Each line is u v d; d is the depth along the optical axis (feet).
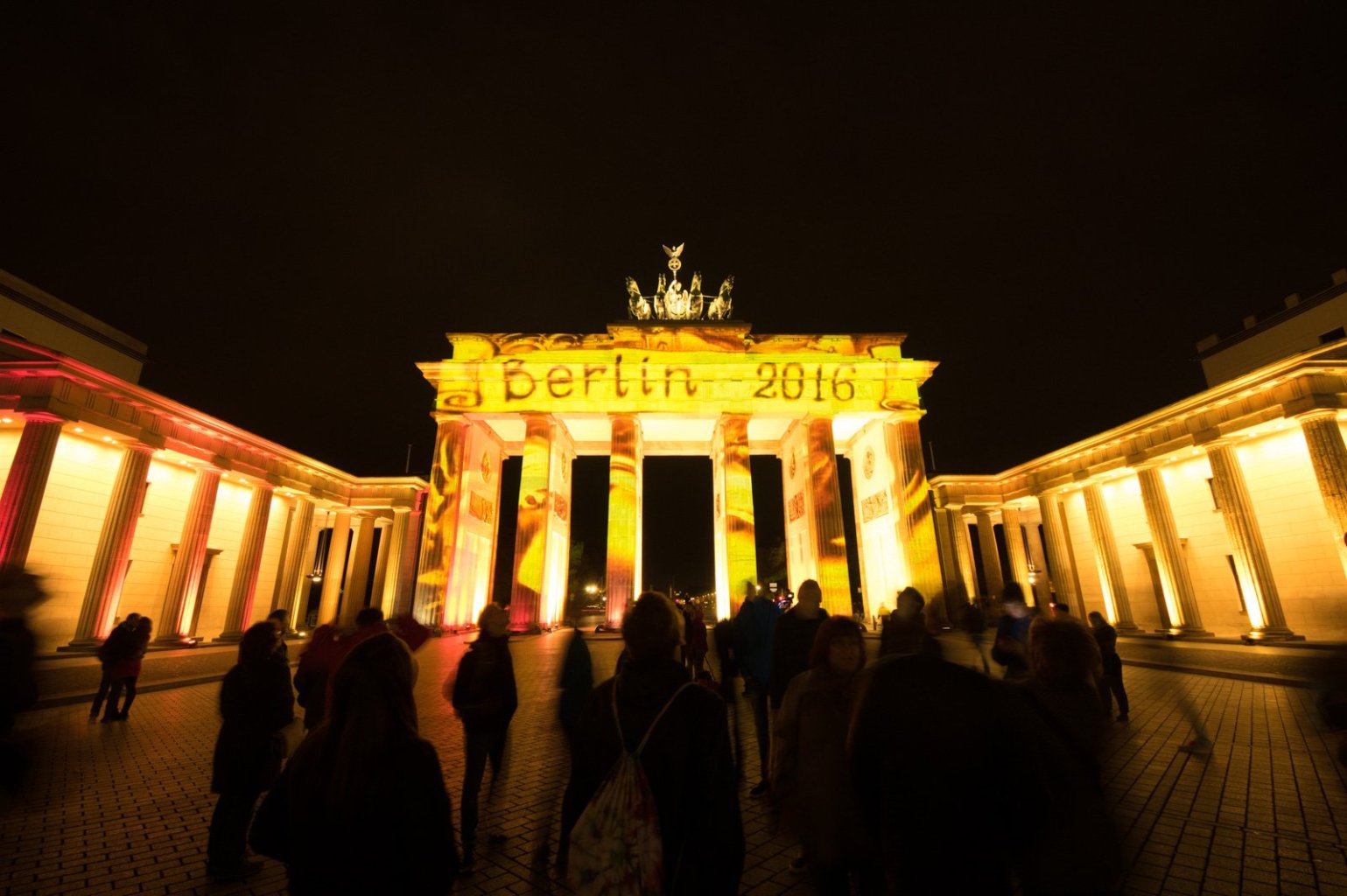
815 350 122.21
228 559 113.29
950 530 141.18
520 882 17.70
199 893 17.13
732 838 8.72
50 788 25.58
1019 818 8.64
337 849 7.94
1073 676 10.30
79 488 82.43
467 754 19.60
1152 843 19.84
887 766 8.87
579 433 140.46
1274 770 26.81
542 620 110.93
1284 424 81.56
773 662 20.63
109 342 117.08
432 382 119.44
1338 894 16.49
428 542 111.34
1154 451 98.22
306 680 22.27
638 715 9.44
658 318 147.13
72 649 71.77
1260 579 80.64
